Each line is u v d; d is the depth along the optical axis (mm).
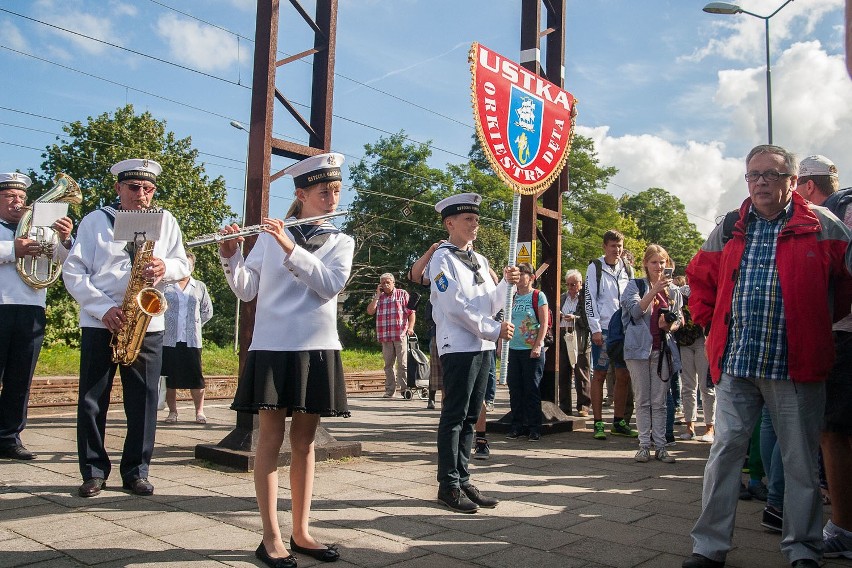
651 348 6336
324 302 3488
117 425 7668
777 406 3479
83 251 4715
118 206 4934
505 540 3838
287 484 4926
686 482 5461
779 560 3662
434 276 4688
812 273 3416
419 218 48281
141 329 4570
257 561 3330
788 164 3490
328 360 3432
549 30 8414
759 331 3465
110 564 3246
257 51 5844
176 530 3795
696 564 3424
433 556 3531
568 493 4996
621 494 5004
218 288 41750
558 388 8719
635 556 3621
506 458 6371
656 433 6352
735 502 3480
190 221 40344
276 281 3453
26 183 6051
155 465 5520
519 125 7223
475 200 4879
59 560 3281
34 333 5707
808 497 3412
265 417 3365
